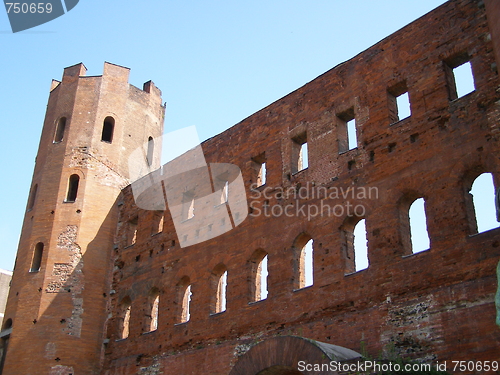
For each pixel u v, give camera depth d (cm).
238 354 2967
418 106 2766
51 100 4725
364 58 3111
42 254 4006
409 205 2697
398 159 2739
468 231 2377
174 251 3650
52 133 4491
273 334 2862
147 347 3481
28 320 3791
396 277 2516
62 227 4072
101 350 3800
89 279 3953
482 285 2245
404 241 2597
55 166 4306
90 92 4581
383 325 2472
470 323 2227
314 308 2756
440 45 2792
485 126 2489
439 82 2731
